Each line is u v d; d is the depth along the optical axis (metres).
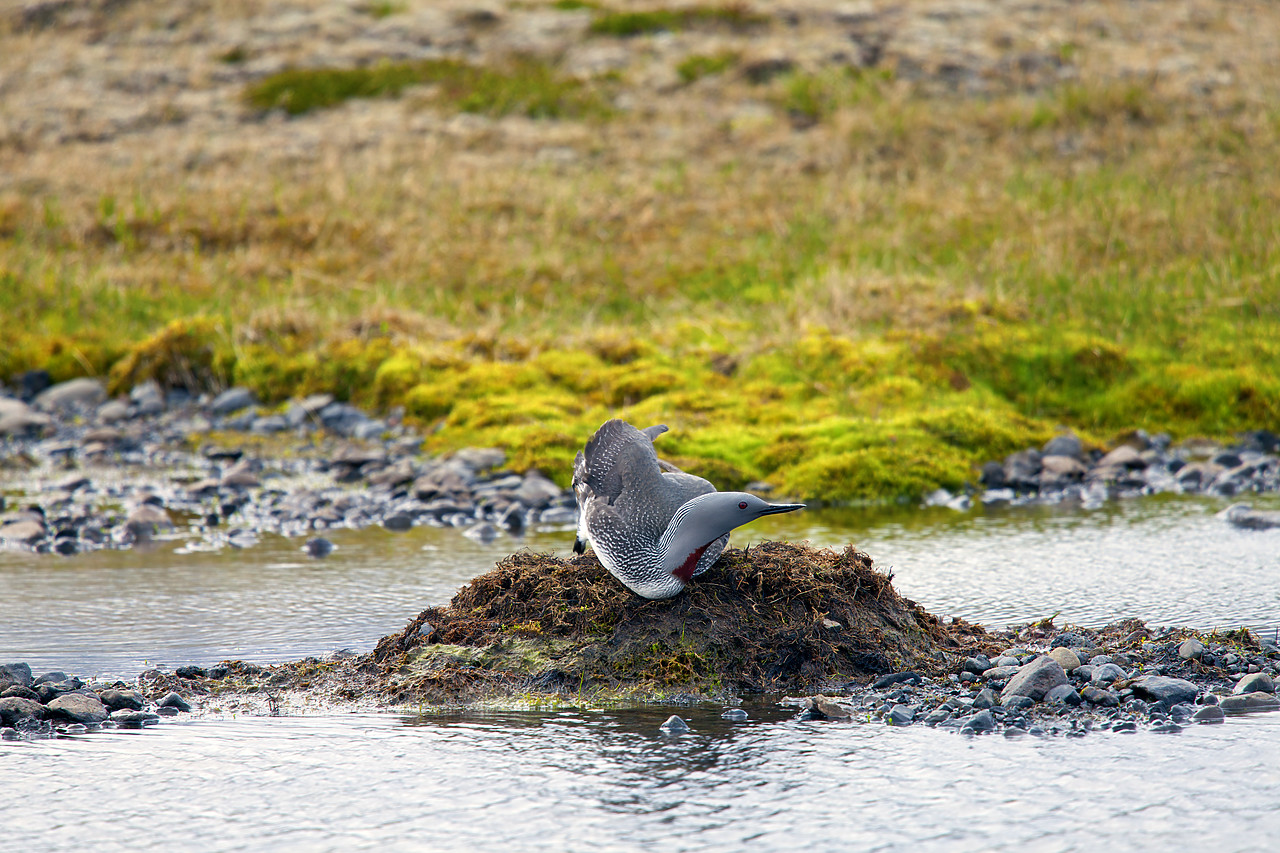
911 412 14.98
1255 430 14.95
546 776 6.02
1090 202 21.36
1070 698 6.92
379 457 14.55
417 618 8.09
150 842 5.35
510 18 35.25
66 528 11.84
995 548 10.77
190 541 11.61
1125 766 6.00
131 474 14.48
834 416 14.94
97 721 6.92
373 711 7.09
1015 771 5.97
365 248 22.03
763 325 18.00
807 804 5.63
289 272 21.16
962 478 13.38
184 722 6.93
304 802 5.76
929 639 7.91
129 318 19.36
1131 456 13.88
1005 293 18.09
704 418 14.95
